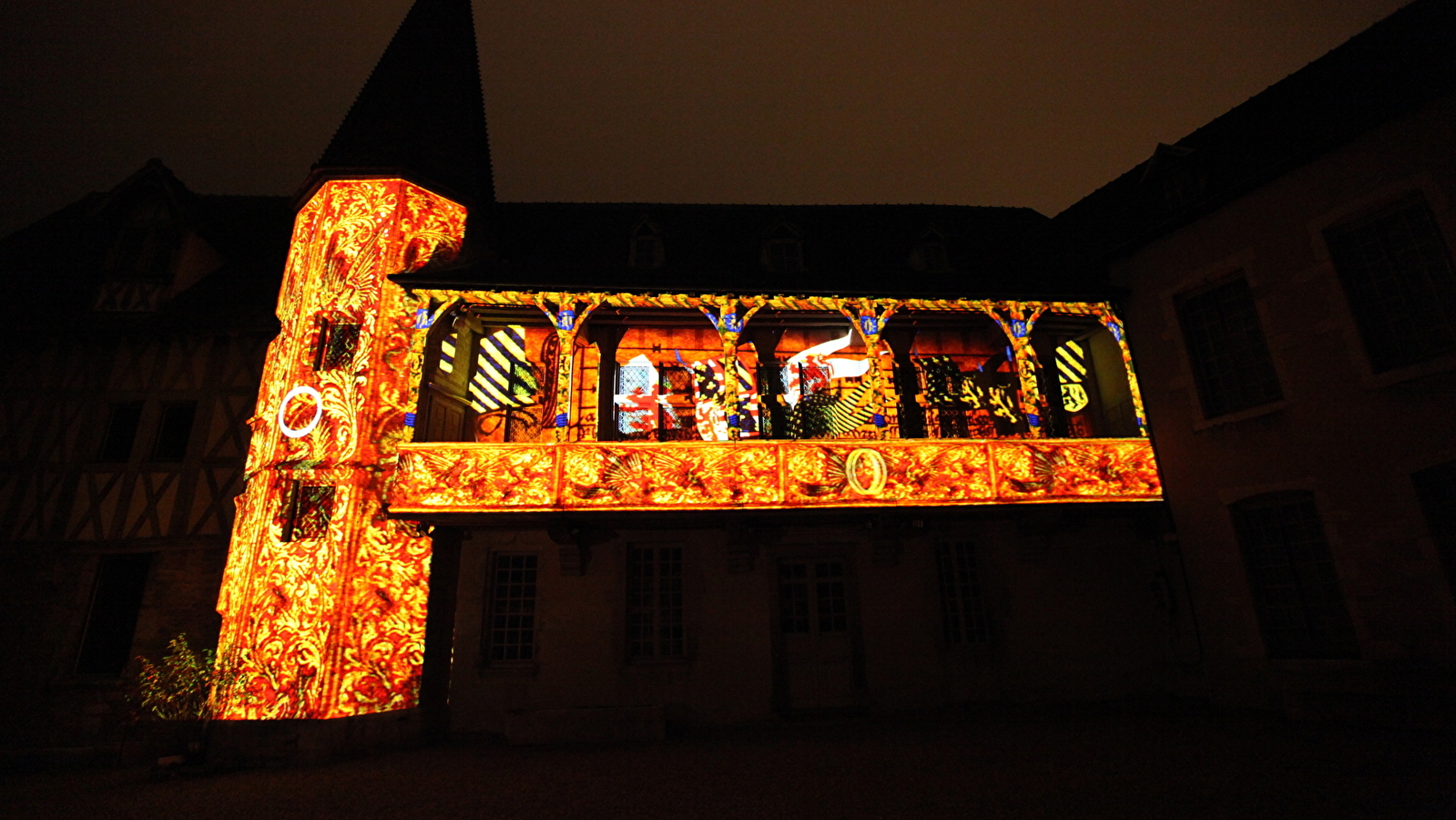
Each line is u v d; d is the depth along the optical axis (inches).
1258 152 367.2
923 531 435.5
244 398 437.7
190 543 407.2
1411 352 305.7
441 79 498.9
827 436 466.3
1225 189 370.9
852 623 416.8
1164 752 265.3
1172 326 401.1
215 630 390.9
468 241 447.8
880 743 317.1
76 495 419.2
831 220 556.7
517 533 415.5
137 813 238.7
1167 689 408.2
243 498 386.0
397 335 399.5
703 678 397.4
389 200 418.9
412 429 368.5
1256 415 354.6
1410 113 309.7
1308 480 331.0
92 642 395.5
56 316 452.8
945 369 490.3
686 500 358.3
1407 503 297.7
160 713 331.9
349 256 407.8
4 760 354.9
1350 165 327.6
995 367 490.3
